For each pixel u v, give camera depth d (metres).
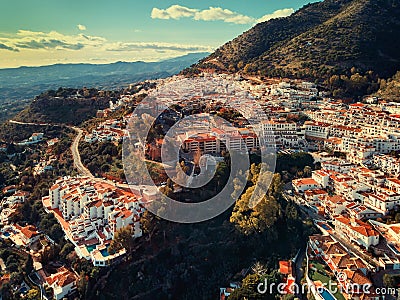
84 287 77.00
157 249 86.38
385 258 75.69
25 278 83.94
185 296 81.69
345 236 86.19
